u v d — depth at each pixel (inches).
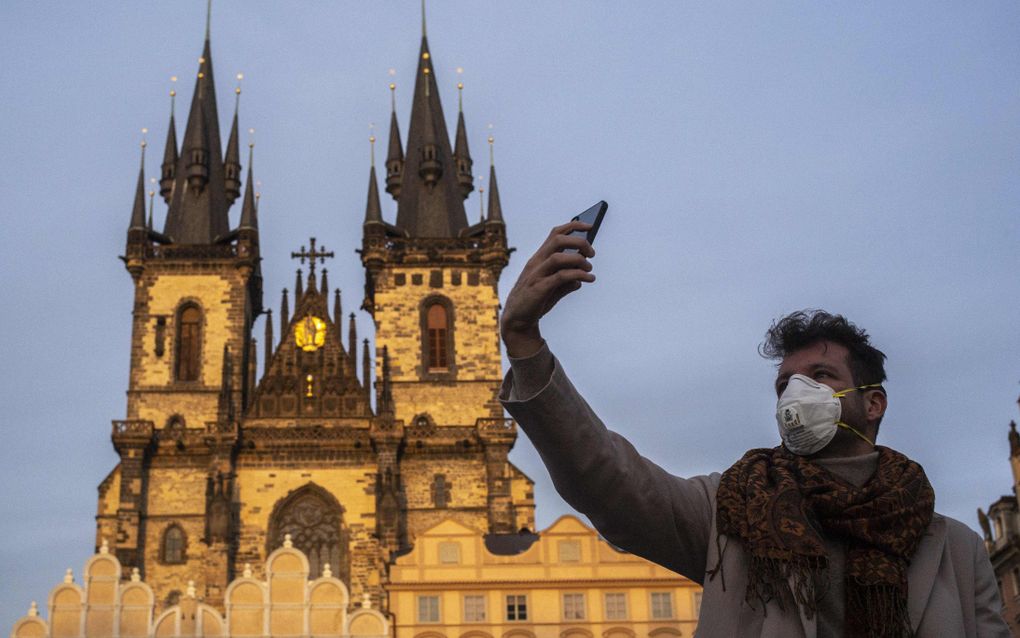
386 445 3991.1
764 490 261.7
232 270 4279.0
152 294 4224.9
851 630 251.4
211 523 3836.1
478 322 4313.5
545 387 258.1
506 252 4389.8
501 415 4175.7
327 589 2861.7
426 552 3112.7
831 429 269.4
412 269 4367.6
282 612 2834.6
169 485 3961.6
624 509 268.7
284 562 2874.0
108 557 2832.2
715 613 261.0
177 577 3860.7
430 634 3034.0
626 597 3061.0
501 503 3988.7
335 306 4325.8
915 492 262.7
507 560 3105.3
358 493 4005.9
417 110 4778.5
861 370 280.1
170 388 4111.7
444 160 4648.1
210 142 4638.3
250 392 4288.9
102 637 2780.5
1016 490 2637.8
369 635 2834.6
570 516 3147.1
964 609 264.8
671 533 273.3
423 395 4205.2
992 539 2787.9
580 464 263.0
